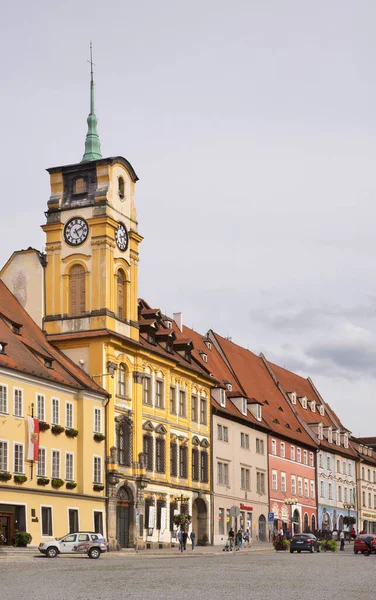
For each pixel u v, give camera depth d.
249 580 35.69
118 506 73.81
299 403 130.00
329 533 113.12
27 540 60.62
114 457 72.50
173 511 82.50
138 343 77.56
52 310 76.38
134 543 74.69
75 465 68.94
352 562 53.03
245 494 98.75
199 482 88.50
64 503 66.44
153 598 27.97
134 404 77.44
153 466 79.44
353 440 146.50
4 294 76.31
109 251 76.12
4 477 60.16
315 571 42.53
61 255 77.06
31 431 62.97
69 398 69.12
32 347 69.31
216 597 28.38
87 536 57.78
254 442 103.06
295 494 114.00
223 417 95.62
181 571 41.19
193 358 94.12
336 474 131.88
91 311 75.06
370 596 29.41
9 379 61.94
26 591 30.44
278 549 82.12
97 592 30.03
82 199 77.50
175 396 85.31
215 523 90.62
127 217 79.88
